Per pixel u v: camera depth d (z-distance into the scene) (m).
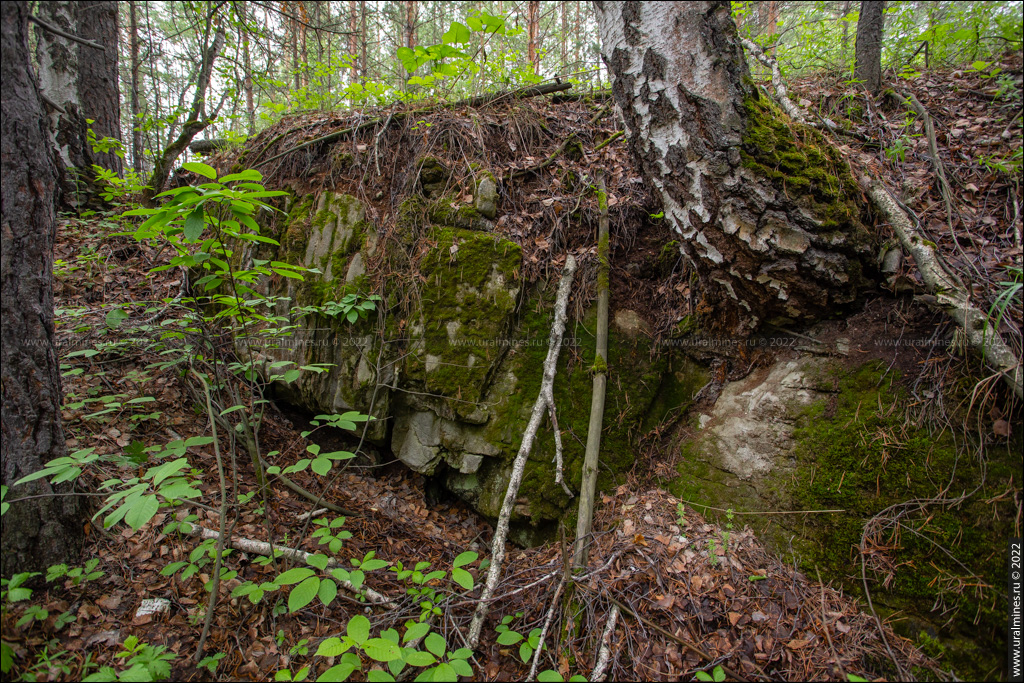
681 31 2.25
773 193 2.35
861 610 2.16
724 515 2.61
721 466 2.77
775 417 2.71
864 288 2.62
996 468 2.14
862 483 2.35
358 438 3.49
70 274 3.67
